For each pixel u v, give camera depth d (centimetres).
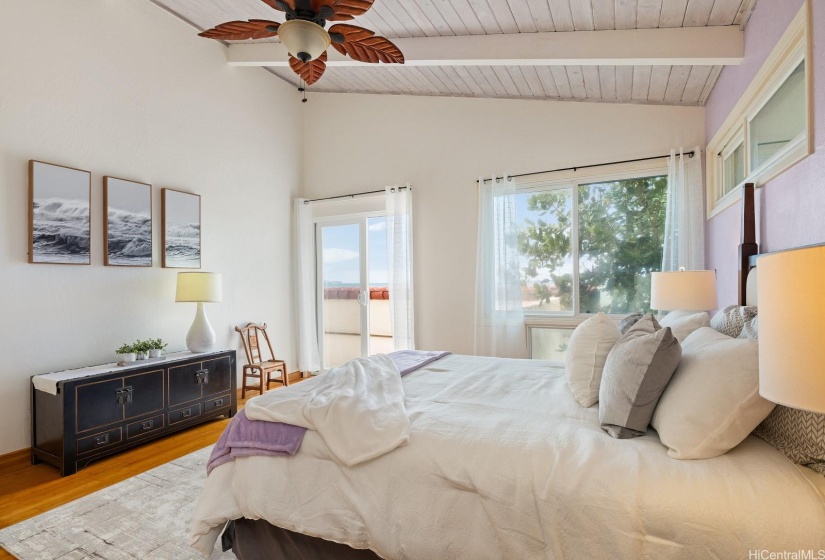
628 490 114
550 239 419
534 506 122
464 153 453
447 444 143
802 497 104
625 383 145
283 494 156
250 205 471
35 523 209
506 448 136
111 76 345
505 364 273
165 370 333
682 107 367
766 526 100
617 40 281
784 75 204
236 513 163
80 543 192
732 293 283
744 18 248
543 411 172
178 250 390
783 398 85
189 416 350
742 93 258
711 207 338
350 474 148
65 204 312
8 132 286
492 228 430
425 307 470
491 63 316
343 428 155
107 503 229
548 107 416
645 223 385
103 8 341
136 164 362
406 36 328
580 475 121
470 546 129
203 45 422
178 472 269
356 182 512
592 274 404
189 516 215
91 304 329
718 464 118
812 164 171
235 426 175
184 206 396
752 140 250
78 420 277
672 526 107
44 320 302
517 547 123
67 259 312
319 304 545
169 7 384
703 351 144
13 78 289
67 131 317
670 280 276
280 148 512
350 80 469
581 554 115
